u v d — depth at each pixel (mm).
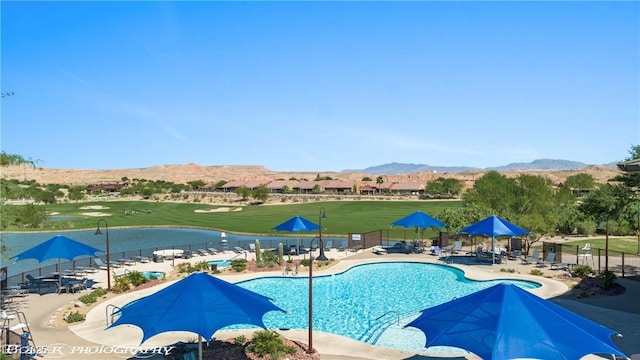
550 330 10820
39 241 59500
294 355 16203
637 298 23344
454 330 11133
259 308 13812
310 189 154750
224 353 16188
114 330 19469
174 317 12695
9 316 20453
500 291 12062
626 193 41250
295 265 32750
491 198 44562
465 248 41594
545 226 36719
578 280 27438
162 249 42625
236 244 49750
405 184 153125
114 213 98375
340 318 22344
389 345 18500
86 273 32625
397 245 41812
